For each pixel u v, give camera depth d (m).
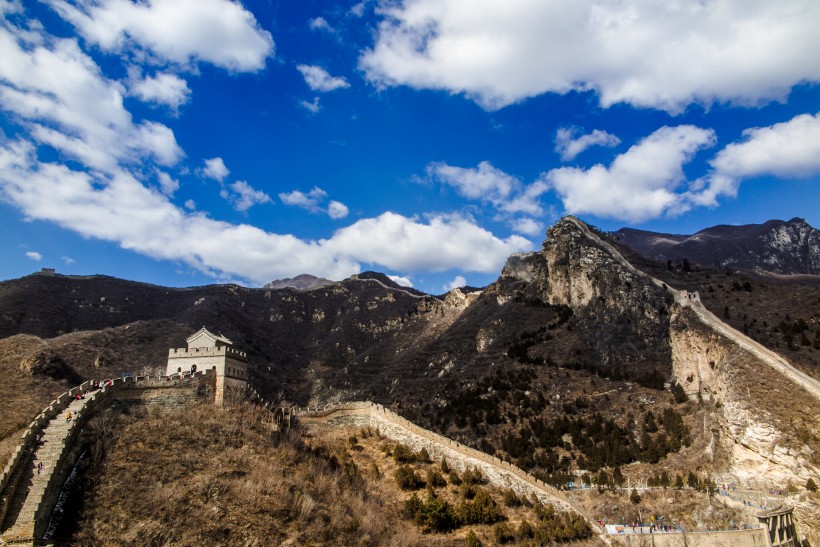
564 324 150.75
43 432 55.41
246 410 70.69
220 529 50.19
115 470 54.16
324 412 86.19
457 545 60.97
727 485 78.69
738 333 102.31
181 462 57.12
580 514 71.56
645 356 124.50
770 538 65.62
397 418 85.31
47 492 49.16
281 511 53.94
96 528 48.16
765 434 78.44
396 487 70.88
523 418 113.25
